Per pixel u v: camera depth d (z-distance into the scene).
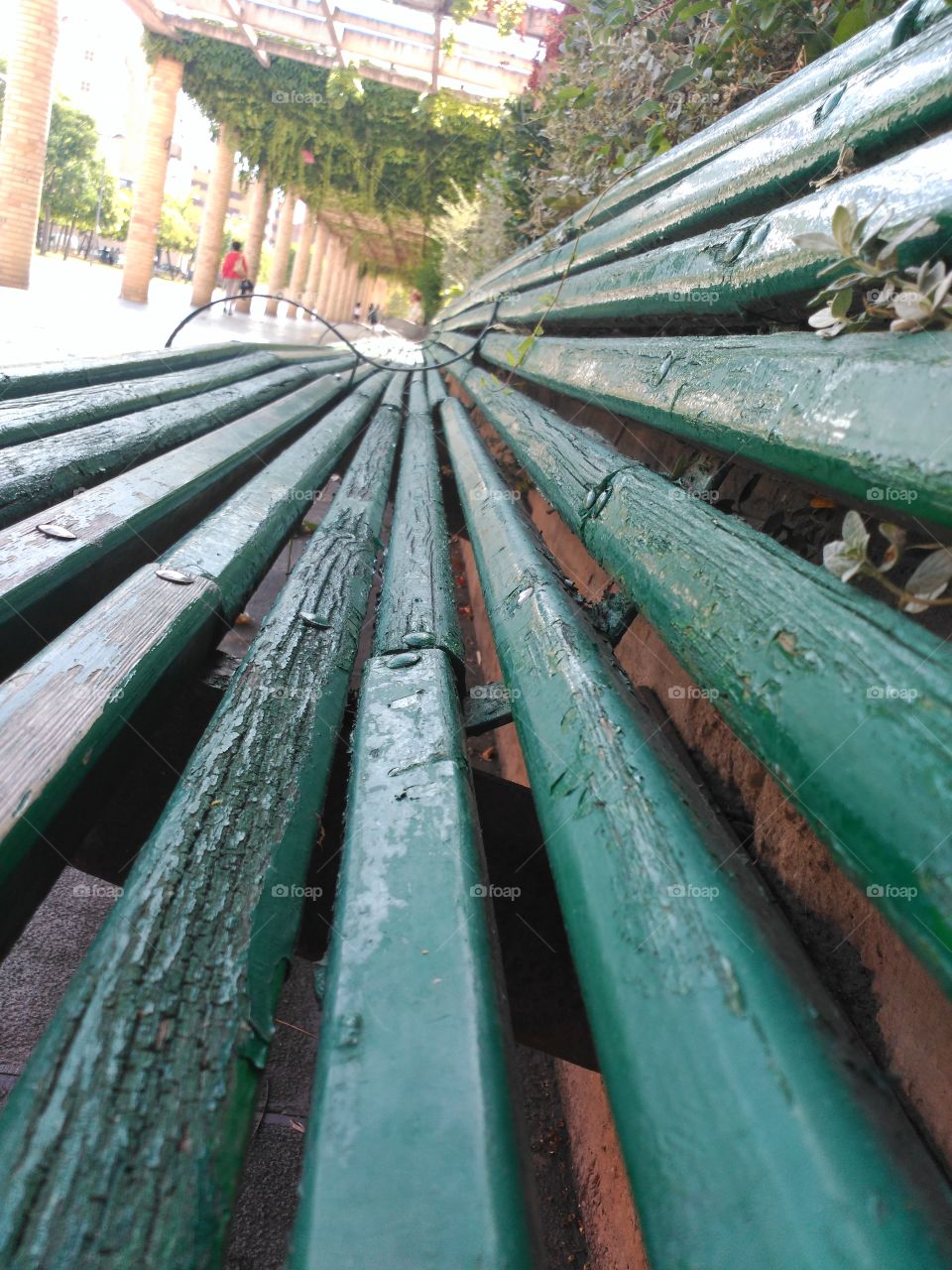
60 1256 0.59
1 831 0.91
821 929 1.13
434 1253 0.60
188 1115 0.70
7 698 1.13
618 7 4.04
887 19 1.57
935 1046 0.87
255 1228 1.77
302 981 2.39
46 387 3.17
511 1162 0.67
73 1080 0.70
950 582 0.87
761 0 2.59
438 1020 0.79
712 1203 0.60
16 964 2.25
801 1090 0.63
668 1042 0.71
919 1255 0.54
